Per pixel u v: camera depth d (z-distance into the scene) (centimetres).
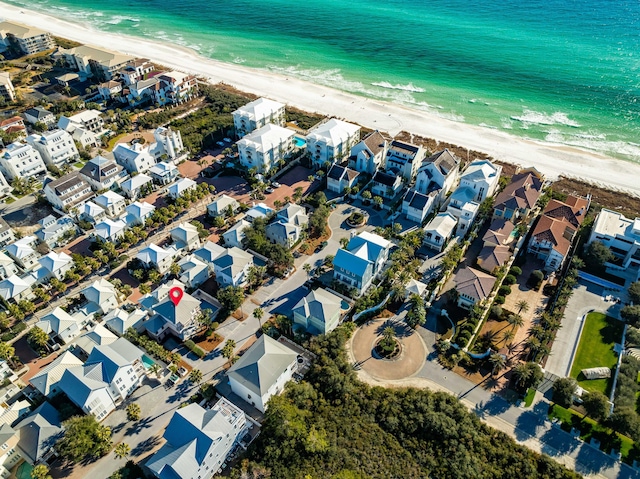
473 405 10606
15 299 12800
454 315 12781
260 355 10500
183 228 14762
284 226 14688
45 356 11656
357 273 12912
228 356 11100
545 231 14425
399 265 14025
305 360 11525
